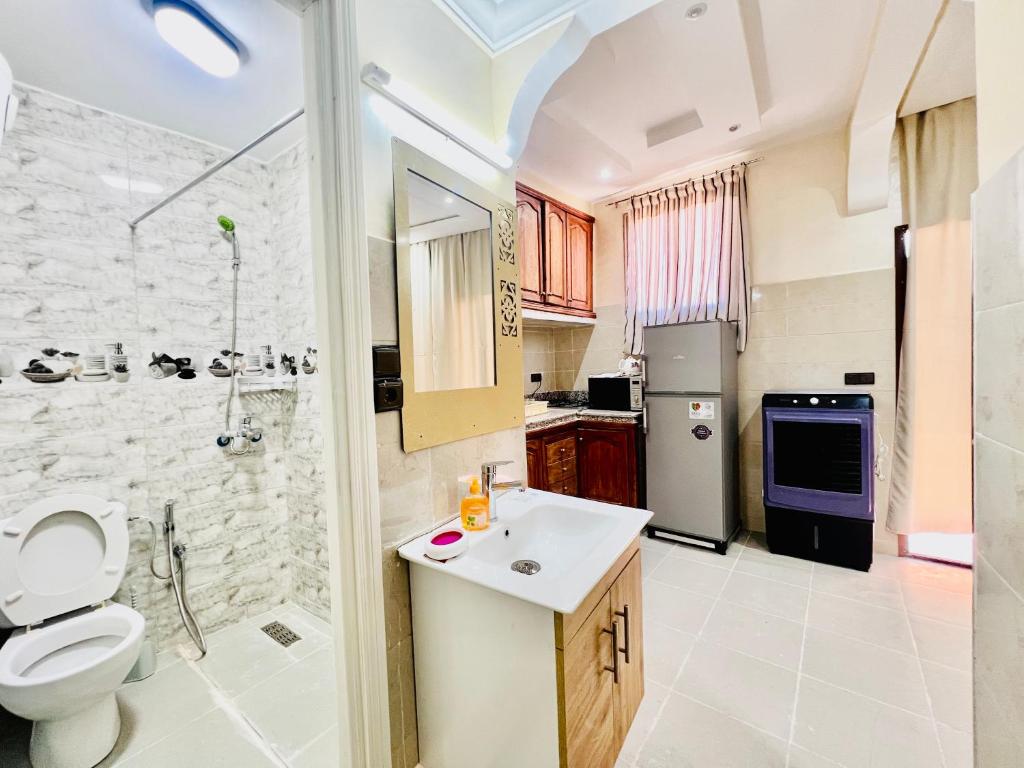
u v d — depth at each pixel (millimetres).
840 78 2146
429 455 1360
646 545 2949
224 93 1742
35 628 1537
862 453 2451
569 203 3449
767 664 1753
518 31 1534
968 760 1312
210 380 2096
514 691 1094
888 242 2590
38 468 1643
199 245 2062
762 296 2973
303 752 1466
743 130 2502
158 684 1776
